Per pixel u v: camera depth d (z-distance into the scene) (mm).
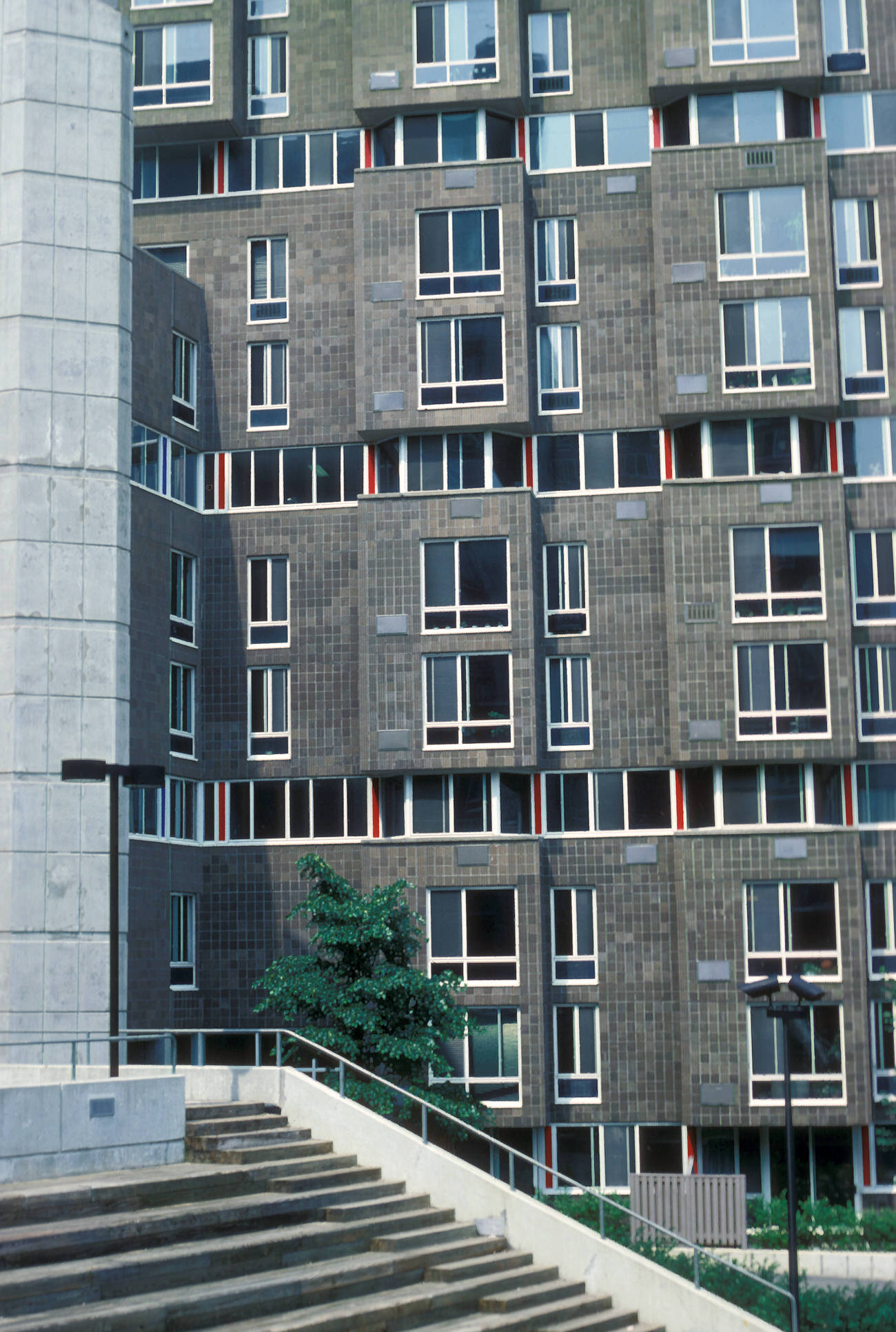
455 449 38250
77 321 30672
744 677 36281
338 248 39875
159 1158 21453
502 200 38250
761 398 37062
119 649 30281
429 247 38375
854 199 38656
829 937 35281
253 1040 37469
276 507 39250
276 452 39500
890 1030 35750
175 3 40188
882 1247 29250
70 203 30938
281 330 39781
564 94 39688
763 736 36000
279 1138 22969
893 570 37344
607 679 37500
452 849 36219
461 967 35906
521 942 35750
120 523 30625
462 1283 20281
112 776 23062
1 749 29266
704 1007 35219
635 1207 29203
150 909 35594
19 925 28844
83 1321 16047
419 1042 30922
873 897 36156
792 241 37594
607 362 38562
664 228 37844
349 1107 23328
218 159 40406
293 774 38312
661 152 38094
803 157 37750
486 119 39438
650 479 38188
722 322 37500
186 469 39250
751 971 35281
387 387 38031
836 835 35531
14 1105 19719
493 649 36750
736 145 37906
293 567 39062
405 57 39344
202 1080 24438
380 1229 20984
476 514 37250
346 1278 19156
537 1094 35188
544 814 37312
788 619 36188
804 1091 34719
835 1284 25969
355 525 38969
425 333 38156
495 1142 23125
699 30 38531
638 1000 36312
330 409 39375
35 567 29750
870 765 36719
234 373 39812
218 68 39906
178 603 38375
